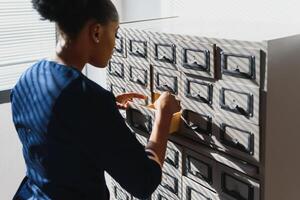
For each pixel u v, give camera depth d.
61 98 0.82
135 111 1.24
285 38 0.94
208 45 1.01
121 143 0.83
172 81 1.17
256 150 0.96
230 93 0.99
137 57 1.30
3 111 2.02
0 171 2.06
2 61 2.10
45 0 0.81
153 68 1.24
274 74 0.92
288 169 1.04
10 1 2.06
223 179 1.07
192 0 1.61
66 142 0.83
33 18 2.17
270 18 1.35
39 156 0.89
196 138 1.12
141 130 1.24
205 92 1.06
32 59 2.22
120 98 1.28
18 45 2.14
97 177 0.91
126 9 2.00
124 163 0.84
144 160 0.87
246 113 0.96
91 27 0.85
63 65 0.87
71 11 0.81
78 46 0.86
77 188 0.88
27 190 0.99
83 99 0.82
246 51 0.93
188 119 1.13
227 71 0.98
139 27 1.32
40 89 0.87
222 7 1.50
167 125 1.01
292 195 1.08
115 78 1.47
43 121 0.84
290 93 0.99
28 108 0.89
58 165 0.86
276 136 0.98
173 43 1.13
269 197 1.00
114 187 1.62
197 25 1.32
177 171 1.22
